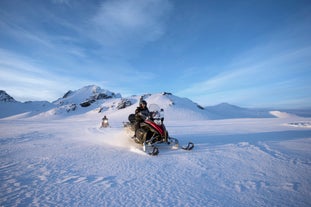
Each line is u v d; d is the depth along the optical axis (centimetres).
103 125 1775
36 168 420
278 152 515
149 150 586
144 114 611
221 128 1295
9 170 408
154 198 278
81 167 426
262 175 359
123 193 295
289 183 321
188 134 966
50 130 1437
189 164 436
